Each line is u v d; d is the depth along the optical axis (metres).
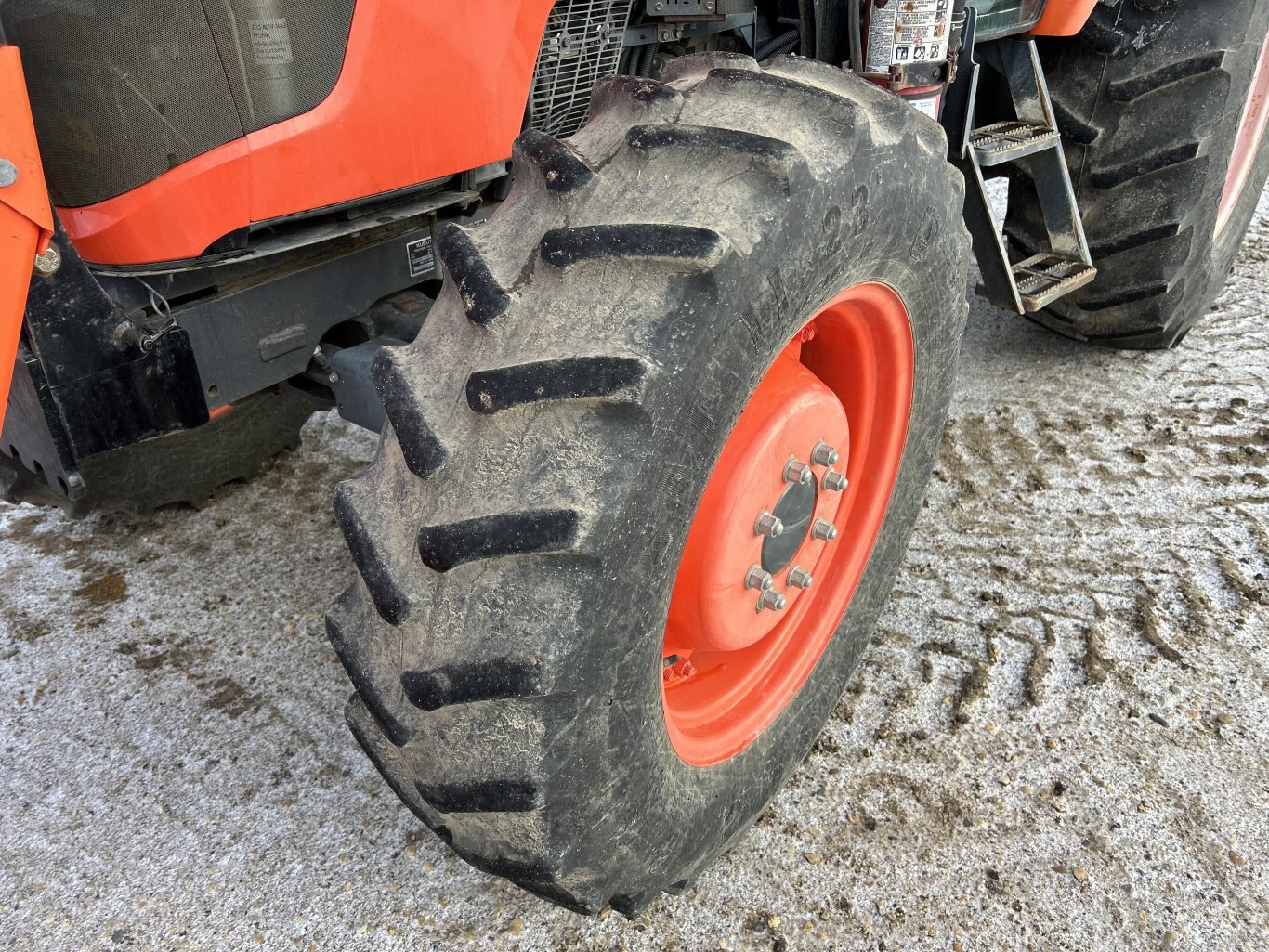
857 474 1.65
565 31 1.60
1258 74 2.79
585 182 1.04
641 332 0.96
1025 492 2.47
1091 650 1.98
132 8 1.08
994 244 2.24
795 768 1.63
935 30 1.50
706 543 1.23
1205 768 1.72
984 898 1.52
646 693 1.10
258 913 1.53
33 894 1.56
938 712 1.85
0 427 1.07
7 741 1.85
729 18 1.95
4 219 1.00
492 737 1.02
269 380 1.49
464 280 1.03
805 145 1.08
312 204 1.29
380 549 1.05
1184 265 2.64
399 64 1.29
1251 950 1.43
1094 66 2.46
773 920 1.49
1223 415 2.76
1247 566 2.20
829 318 1.36
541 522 0.94
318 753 1.82
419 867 1.60
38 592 2.23
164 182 1.17
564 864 1.07
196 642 2.09
